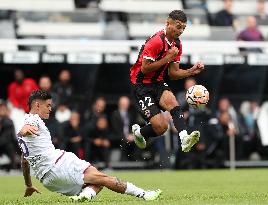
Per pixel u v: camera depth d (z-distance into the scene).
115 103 74.12
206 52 71.00
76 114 64.62
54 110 61.41
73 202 26.03
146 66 31.77
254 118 71.94
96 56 68.44
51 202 27.92
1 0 75.00
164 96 32.81
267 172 60.34
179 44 32.88
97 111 66.00
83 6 78.12
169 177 53.72
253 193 33.34
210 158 68.81
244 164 71.56
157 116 32.66
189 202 26.28
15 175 61.31
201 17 76.12
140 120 68.56
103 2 78.56
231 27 76.50
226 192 34.66
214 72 73.56
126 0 78.75
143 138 34.31
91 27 73.31
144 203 25.59
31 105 26.64
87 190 25.92
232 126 68.50
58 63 71.31
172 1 79.69
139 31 74.44
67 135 64.25
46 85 63.62
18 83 65.62
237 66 74.62
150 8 78.88
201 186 41.72
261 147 71.94
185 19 31.84
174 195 31.84
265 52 73.06
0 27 70.81
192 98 32.69
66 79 67.00
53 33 72.25
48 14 72.69
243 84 75.75
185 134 31.20
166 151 67.00
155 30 74.88
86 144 65.06
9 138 64.06
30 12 72.31
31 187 28.69
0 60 66.69
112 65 72.75
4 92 72.69
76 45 68.69
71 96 67.75
